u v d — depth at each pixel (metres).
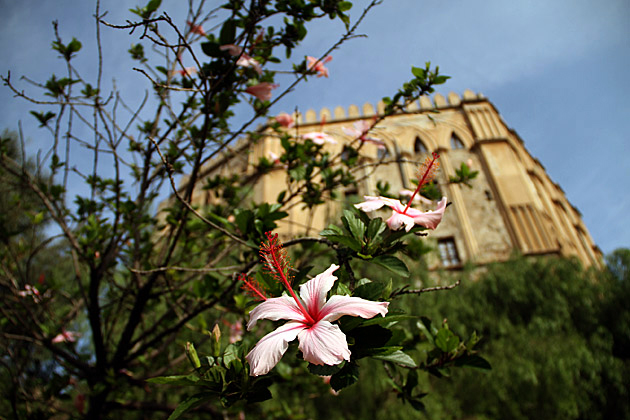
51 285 3.84
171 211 3.41
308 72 2.71
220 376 1.23
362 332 1.22
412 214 1.46
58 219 3.36
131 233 3.44
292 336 1.12
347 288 1.37
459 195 13.63
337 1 2.45
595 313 9.22
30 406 3.62
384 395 8.03
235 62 2.19
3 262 3.71
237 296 3.22
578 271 10.15
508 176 13.91
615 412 7.54
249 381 1.23
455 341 1.84
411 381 1.89
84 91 3.32
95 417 3.42
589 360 7.85
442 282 10.14
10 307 3.51
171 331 3.17
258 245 2.01
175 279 3.88
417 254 3.11
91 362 4.20
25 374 4.38
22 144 3.28
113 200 3.74
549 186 19.23
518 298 9.42
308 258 3.32
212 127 3.11
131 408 3.69
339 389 1.11
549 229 12.77
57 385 3.43
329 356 1.02
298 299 1.28
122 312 4.15
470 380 8.12
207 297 3.07
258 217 2.12
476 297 9.75
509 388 7.79
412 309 8.70
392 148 14.73
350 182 3.32
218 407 3.90
